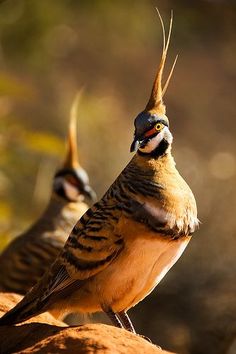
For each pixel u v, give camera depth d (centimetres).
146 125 815
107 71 2800
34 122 2203
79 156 2078
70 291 800
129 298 800
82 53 2747
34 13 2138
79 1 2438
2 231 1361
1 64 2184
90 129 2220
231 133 2842
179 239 787
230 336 1462
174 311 1522
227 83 3062
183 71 3047
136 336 682
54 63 2436
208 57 3092
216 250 1698
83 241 786
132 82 2847
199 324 1495
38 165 1741
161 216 773
